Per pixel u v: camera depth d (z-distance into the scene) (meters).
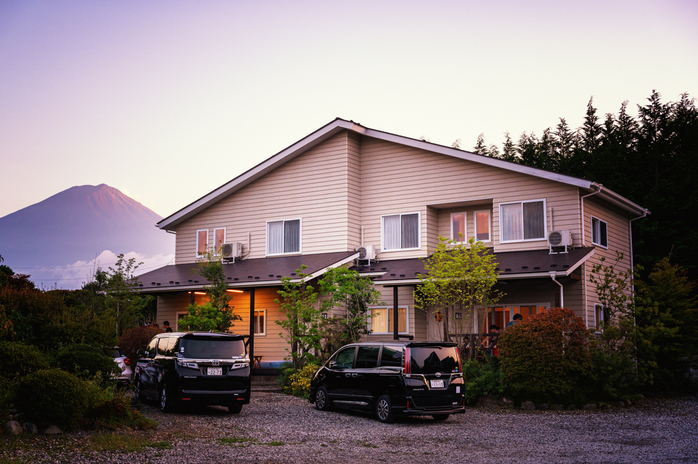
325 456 9.77
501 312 21.19
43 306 14.19
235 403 13.78
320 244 23.98
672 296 21.17
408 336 20.92
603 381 17.02
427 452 10.27
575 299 19.94
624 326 18.45
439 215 23.45
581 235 20.08
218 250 25.23
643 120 41.03
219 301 20.92
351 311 20.56
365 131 24.03
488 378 16.64
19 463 8.10
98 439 9.80
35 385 9.88
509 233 21.39
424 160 23.20
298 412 14.68
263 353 24.28
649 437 11.98
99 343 14.57
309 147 24.70
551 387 16.09
